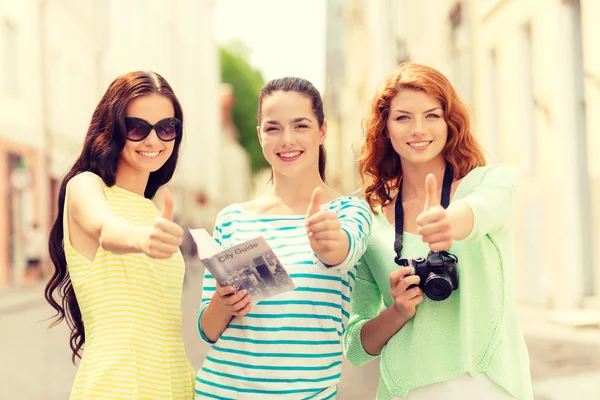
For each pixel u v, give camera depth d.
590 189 10.48
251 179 67.44
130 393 2.53
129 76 2.80
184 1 42.47
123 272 2.62
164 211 2.15
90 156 2.76
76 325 2.83
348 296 2.70
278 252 2.66
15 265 18.78
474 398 2.53
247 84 62.69
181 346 2.76
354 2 37.19
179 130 2.88
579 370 6.63
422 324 2.61
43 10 20.09
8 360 8.16
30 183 18.19
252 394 2.57
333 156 46.84
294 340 2.57
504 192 2.53
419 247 2.71
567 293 10.85
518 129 12.73
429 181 2.32
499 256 2.60
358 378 6.69
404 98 2.71
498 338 2.54
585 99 10.59
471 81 15.21
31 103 19.69
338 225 2.34
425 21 19.41
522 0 12.38
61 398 6.26
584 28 10.45
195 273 27.14
